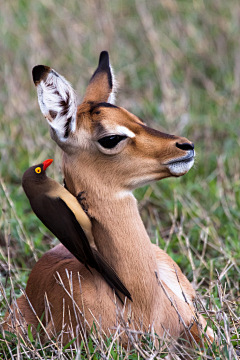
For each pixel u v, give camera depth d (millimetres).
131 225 6840
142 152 6730
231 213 11602
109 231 6812
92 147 6730
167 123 15195
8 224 11266
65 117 6668
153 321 6789
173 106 15953
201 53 18781
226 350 6531
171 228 10969
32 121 15438
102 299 6887
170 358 6941
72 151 6824
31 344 6961
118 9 21781
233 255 10062
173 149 6699
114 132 6637
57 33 20156
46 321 7363
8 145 14375
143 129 6793
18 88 17062
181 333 7273
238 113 15719
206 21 20125
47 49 19406
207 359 6695
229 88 17047
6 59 18906
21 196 12797
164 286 7355
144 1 21766
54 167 13094
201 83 17906
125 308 6867
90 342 6828
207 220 10805
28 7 22328
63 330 7133
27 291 8156
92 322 6910
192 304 7910
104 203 6801
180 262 10016
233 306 8453
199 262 10023
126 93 17391
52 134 6844
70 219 6609
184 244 10727
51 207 6641
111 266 6875
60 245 8359
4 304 8586
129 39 20109
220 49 18875
